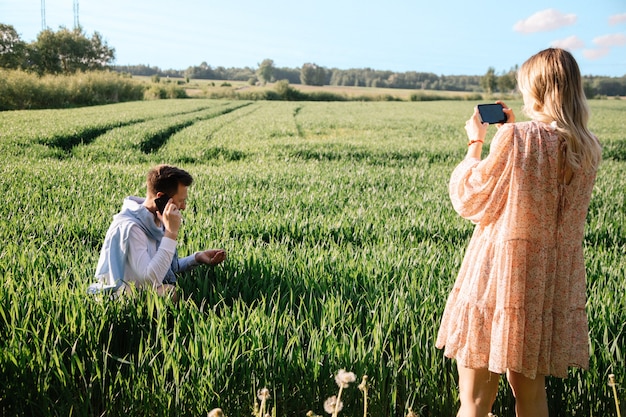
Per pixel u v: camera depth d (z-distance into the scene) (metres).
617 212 8.19
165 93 77.31
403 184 10.66
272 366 2.82
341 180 11.01
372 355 2.97
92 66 99.38
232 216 6.83
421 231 6.56
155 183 3.63
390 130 28.33
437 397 2.88
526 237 2.24
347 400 2.78
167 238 3.55
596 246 6.35
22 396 2.61
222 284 4.14
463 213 2.42
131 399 2.62
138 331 3.28
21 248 4.78
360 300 3.86
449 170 13.65
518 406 2.49
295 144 18.95
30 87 47.94
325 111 50.16
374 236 6.32
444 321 2.58
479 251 2.41
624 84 110.56
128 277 3.63
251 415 2.69
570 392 2.97
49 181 9.34
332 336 3.02
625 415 2.88
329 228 6.41
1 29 80.25
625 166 14.91
